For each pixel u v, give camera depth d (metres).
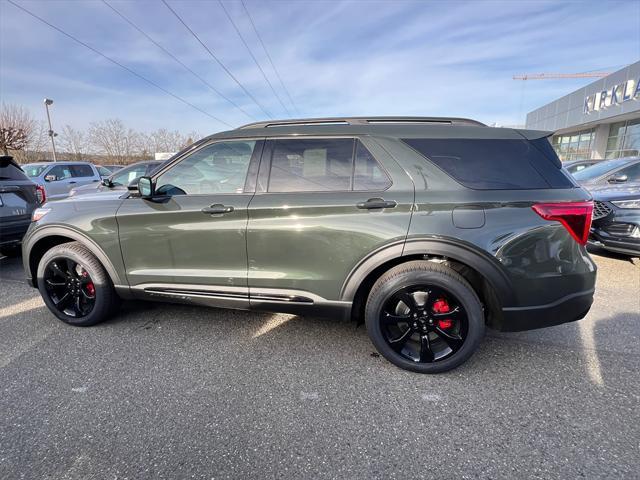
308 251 2.58
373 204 2.45
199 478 1.71
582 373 2.51
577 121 22.94
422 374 2.53
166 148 45.12
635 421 2.05
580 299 2.39
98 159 40.19
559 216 2.30
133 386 2.41
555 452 1.84
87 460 1.81
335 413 2.15
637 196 4.81
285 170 2.68
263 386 2.41
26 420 2.09
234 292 2.80
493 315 2.48
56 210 3.17
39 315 3.52
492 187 2.38
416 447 1.89
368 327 2.58
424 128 2.57
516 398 2.26
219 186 2.80
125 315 3.49
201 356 2.77
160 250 2.89
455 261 2.51
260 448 1.89
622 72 18.55
